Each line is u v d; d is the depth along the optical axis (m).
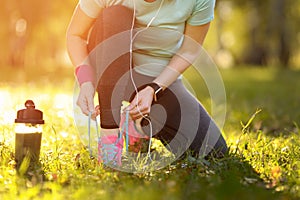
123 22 3.95
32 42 27.81
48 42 28.39
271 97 11.78
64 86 13.77
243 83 17.58
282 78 21.16
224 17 40.00
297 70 27.84
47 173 3.82
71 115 6.46
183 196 3.29
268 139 5.11
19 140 4.01
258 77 21.78
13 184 3.53
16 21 27.00
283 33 33.53
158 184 3.50
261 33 34.53
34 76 19.16
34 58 28.36
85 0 4.17
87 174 3.79
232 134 5.50
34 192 3.30
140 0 4.09
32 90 11.47
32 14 26.66
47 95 9.15
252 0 33.69
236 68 30.44
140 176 3.80
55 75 20.42
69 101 8.59
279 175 3.80
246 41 39.03
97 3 4.15
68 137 5.14
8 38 27.28
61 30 28.14
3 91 10.83
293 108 9.13
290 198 3.41
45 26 27.39
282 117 7.79
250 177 3.85
